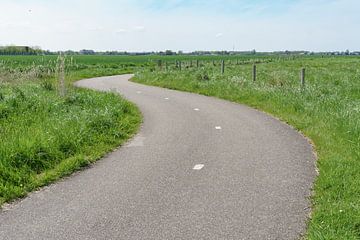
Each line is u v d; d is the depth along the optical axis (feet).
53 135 26.91
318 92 49.55
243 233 14.85
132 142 30.04
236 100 51.75
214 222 15.88
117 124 34.42
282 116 38.09
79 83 81.97
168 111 43.57
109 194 19.34
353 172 20.40
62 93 45.96
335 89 55.93
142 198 18.71
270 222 15.69
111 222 16.20
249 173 21.81
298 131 32.12
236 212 16.75
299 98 44.50
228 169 22.66
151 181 21.08
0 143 24.32
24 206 18.08
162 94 60.85
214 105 47.78
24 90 47.75
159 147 28.19
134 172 22.70
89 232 15.37
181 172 22.44
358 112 34.30
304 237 14.37
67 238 14.93
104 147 27.91
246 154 25.57
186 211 17.04
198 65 158.51
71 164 23.43
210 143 28.76
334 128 30.14
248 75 86.07
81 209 17.61
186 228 15.44
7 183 20.04
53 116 34.60
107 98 45.34
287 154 25.30
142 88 71.87
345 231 14.07
